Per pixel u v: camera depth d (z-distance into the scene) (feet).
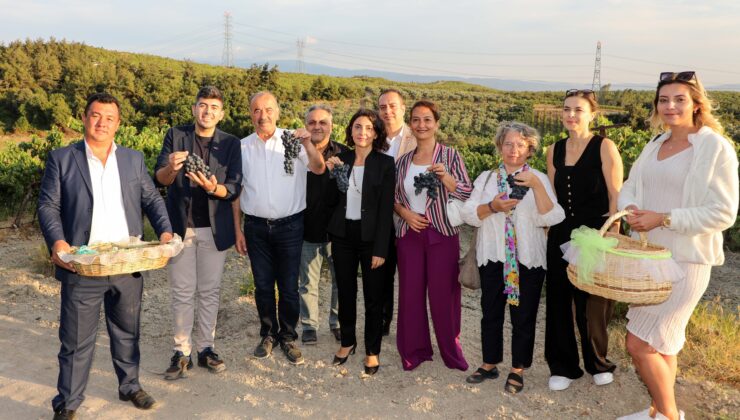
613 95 312.29
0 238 29.17
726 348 14.96
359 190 13.97
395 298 20.66
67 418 11.73
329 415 12.41
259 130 14.61
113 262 10.44
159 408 12.71
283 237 14.85
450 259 14.03
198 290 14.67
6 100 191.42
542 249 13.15
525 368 13.83
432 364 15.06
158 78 223.71
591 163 12.67
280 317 15.56
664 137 11.27
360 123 13.50
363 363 15.12
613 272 10.24
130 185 12.09
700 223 10.07
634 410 12.60
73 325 11.63
